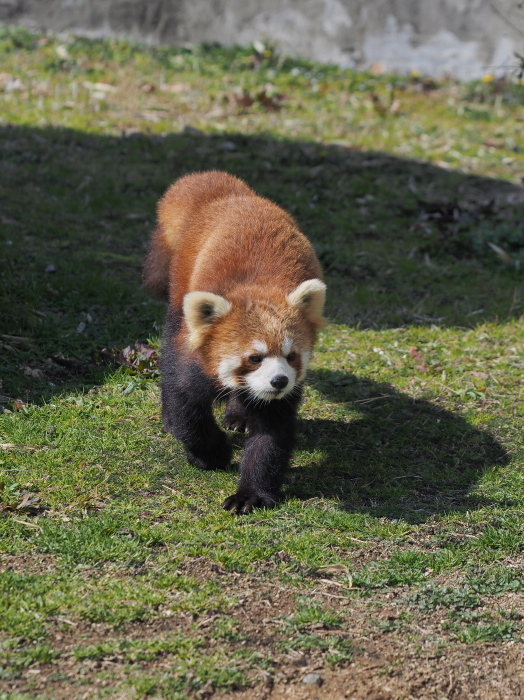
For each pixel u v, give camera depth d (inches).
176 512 293.6
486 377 428.5
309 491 319.9
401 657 232.7
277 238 323.9
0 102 768.9
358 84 920.9
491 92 938.7
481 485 332.5
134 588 246.1
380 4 954.1
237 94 852.0
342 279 540.7
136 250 539.2
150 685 210.7
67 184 622.8
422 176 716.7
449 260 584.4
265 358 286.4
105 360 403.2
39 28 976.9
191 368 305.1
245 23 972.6
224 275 310.3
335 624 242.4
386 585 263.4
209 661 221.6
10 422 340.5
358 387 412.5
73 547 261.7
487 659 235.3
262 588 255.1
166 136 727.1
